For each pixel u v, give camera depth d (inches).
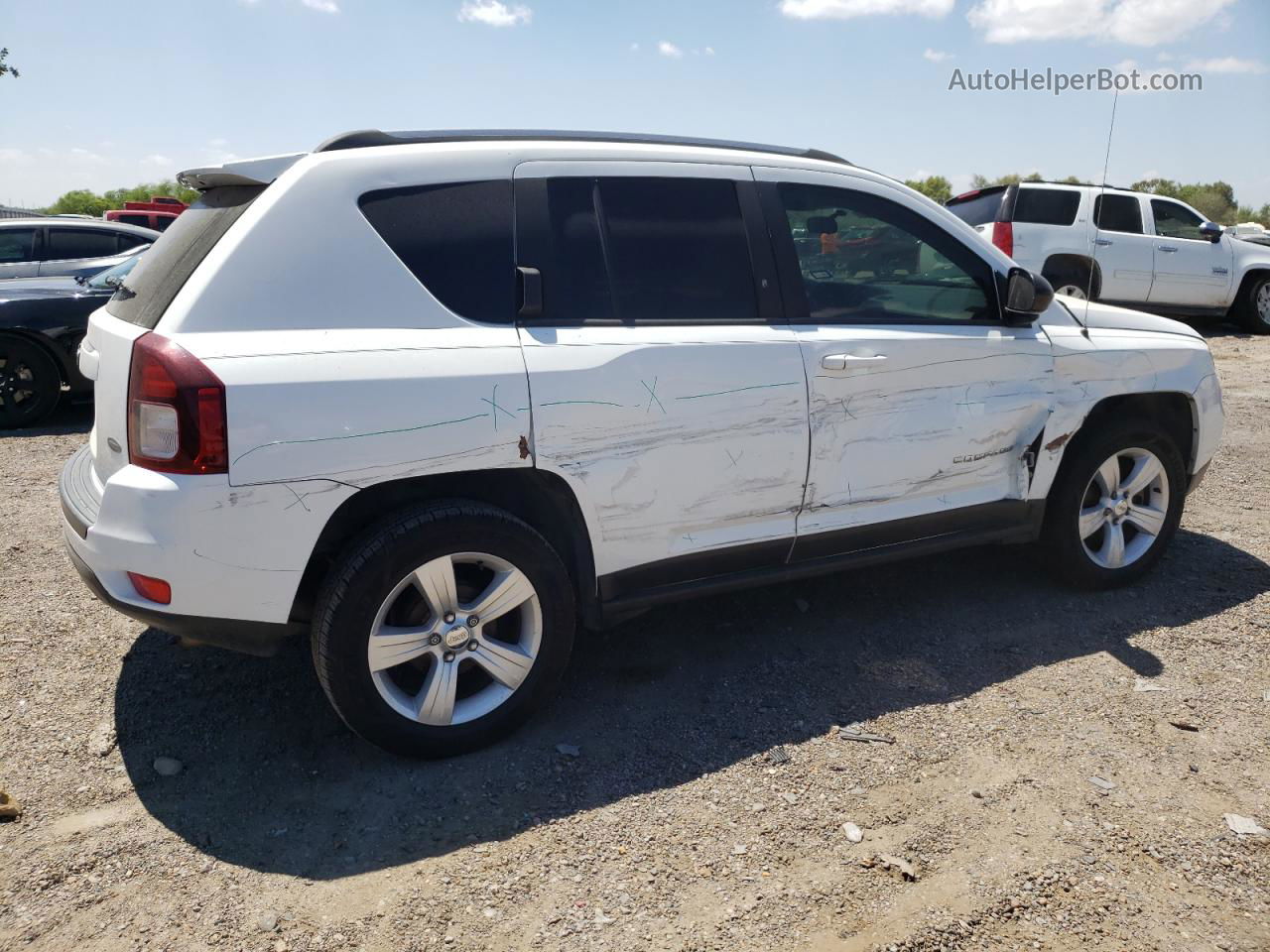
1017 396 155.4
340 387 108.7
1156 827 109.0
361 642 112.4
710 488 131.9
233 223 113.9
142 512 105.0
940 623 161.2
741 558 138.0
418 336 115.3
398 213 118.0
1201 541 198.5
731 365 130.7
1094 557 171.9
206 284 108.7
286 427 106.3
